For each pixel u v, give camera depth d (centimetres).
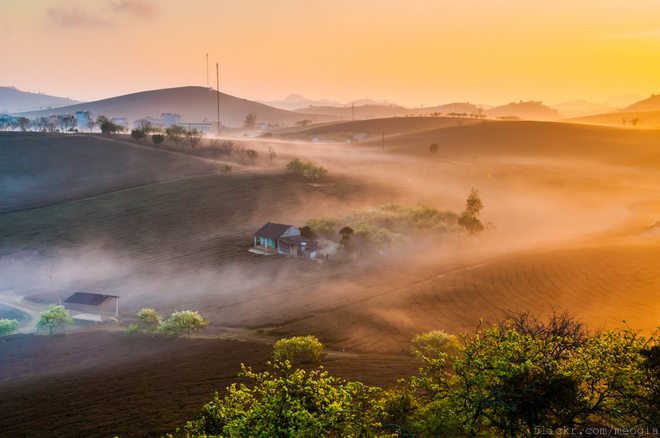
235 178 15000
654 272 6694
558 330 2022
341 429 1560
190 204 12525
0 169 14850
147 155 17775
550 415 1670
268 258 9106
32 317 6800
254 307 6669
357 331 5384
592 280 6644
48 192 13425
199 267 8675
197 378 3906
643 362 1688
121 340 5469
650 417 1540
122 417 3127
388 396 2106
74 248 9706
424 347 4191
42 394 3694
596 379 1653
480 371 1645
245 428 1530
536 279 6944
